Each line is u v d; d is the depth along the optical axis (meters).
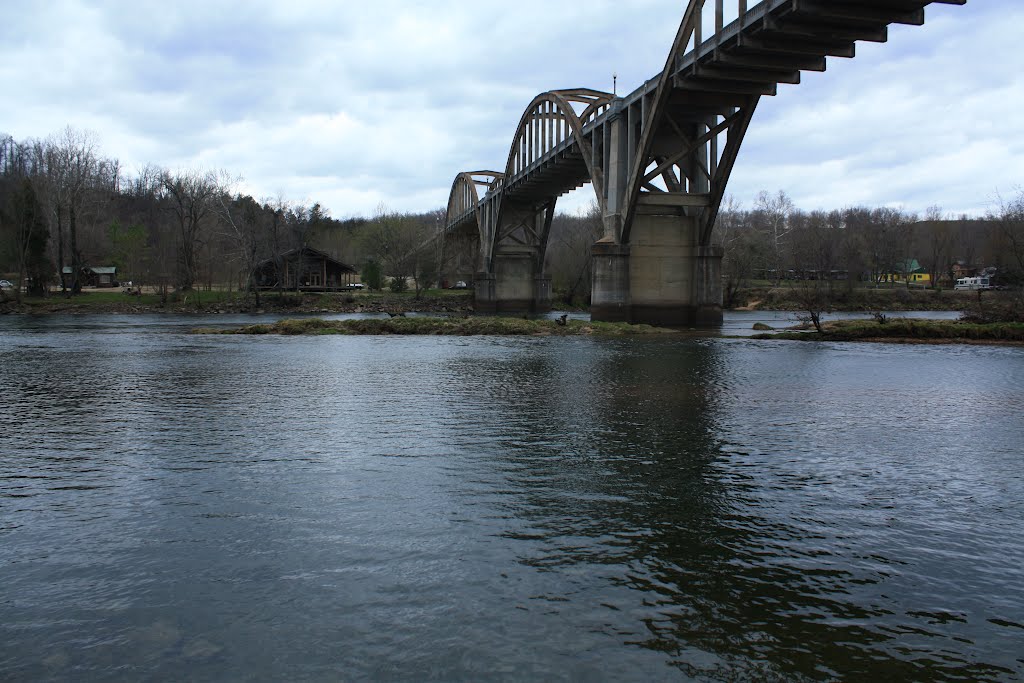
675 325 49.75
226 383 18.31
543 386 17.69
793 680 4.30
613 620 5.05
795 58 35.97
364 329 42.28
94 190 97.81
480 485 8.45
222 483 8.50
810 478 8.90
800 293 83.62
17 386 17.67
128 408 14.20
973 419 13.16
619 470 9.21
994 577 5.87
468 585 5.61
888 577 5.85
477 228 112.00
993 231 57.59
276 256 89.44
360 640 4.75
